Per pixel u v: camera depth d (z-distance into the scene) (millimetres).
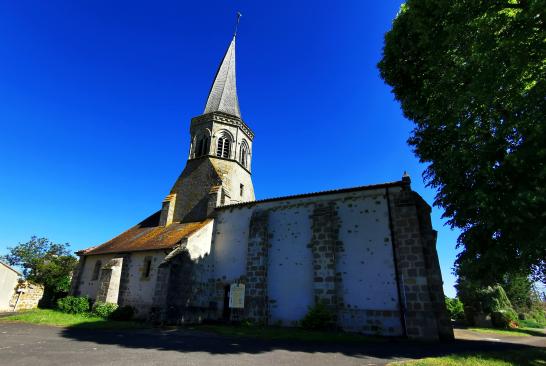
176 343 10344
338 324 14203
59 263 31062
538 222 8820
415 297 13117
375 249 14734
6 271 26922
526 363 7500
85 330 13414
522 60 8289
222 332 13109
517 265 10273
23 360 7527
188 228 20953
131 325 15125
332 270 14984
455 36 9633
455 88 11156
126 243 22422
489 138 10344
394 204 15023
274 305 16000
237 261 18406
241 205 19656
